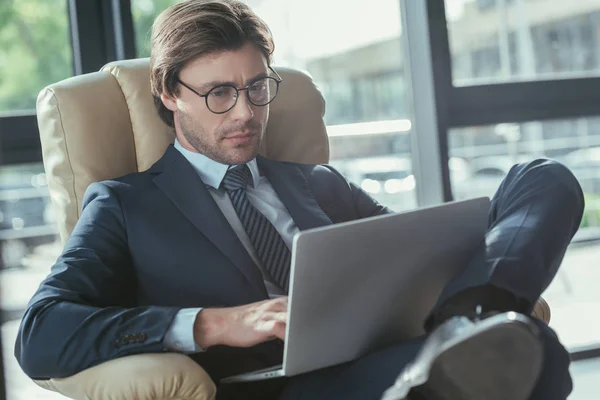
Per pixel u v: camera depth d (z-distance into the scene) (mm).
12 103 2367
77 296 1306
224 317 1229
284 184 1672
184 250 1457
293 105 1910
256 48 1561
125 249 1455
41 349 1203
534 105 2879
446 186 2775
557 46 2928
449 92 2795
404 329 1288
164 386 1130
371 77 2854
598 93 2939
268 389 1415
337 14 2811
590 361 2836
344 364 1280
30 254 2404
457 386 989
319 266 1080
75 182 1613
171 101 1615
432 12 2754
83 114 1637
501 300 1112
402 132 2883
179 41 1540
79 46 2402
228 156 1559
